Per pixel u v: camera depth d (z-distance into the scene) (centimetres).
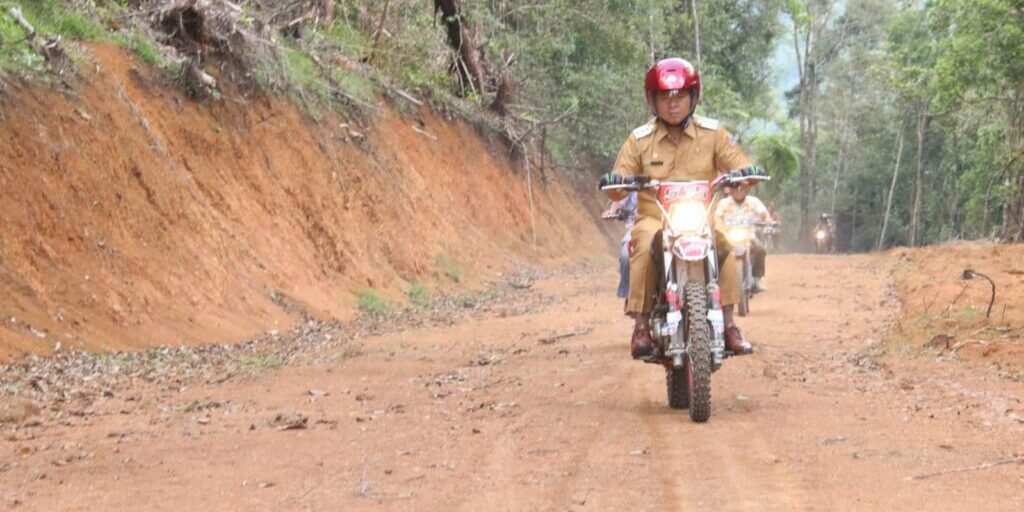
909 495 517
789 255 3597
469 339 1344
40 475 579
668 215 752
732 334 766
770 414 754
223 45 1777
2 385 909
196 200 1505
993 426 704
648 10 3534
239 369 1077
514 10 3134
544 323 1531
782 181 5812
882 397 835
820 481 547
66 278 1186
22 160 1227
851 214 8288
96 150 1348
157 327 1247
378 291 1855
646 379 957
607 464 595
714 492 527
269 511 502
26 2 1452
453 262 2289
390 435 688
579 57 3484
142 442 671
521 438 673
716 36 4744
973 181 4872
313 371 1048
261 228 1645
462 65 3006
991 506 497
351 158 2075
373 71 2458
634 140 792
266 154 1772
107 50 1540
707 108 4072
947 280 1895
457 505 511
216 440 675
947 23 3453
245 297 1466
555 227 3322
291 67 1977
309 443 662
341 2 2514
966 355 1078
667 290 746
